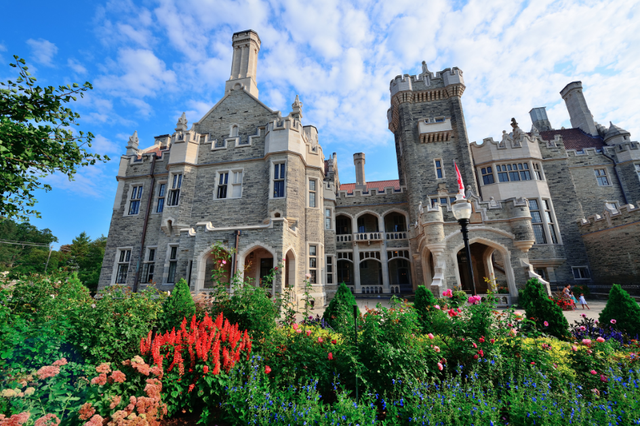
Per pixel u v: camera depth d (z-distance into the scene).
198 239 14.62
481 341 4.96
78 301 6.85
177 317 6.72
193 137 19.72
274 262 13.73
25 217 6.89
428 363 4.93
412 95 24.88
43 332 4.42
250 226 14.35
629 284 16.88
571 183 21.70
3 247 48.00
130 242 19.41
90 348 4.82
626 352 5.12
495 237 15.47
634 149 23.30
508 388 4.32
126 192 20.73
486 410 3.44
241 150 19.22
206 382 4.39
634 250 16.69
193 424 4.27
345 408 3.57
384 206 25.70
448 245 15.73
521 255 15.02
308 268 17.50
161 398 4.09
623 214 17.33
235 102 21.31
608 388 3.89
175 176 19.16
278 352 5.15
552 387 4.29
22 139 5.55
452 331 5.54
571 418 3.27
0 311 4.64
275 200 17.23
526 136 22.47
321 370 4.74
